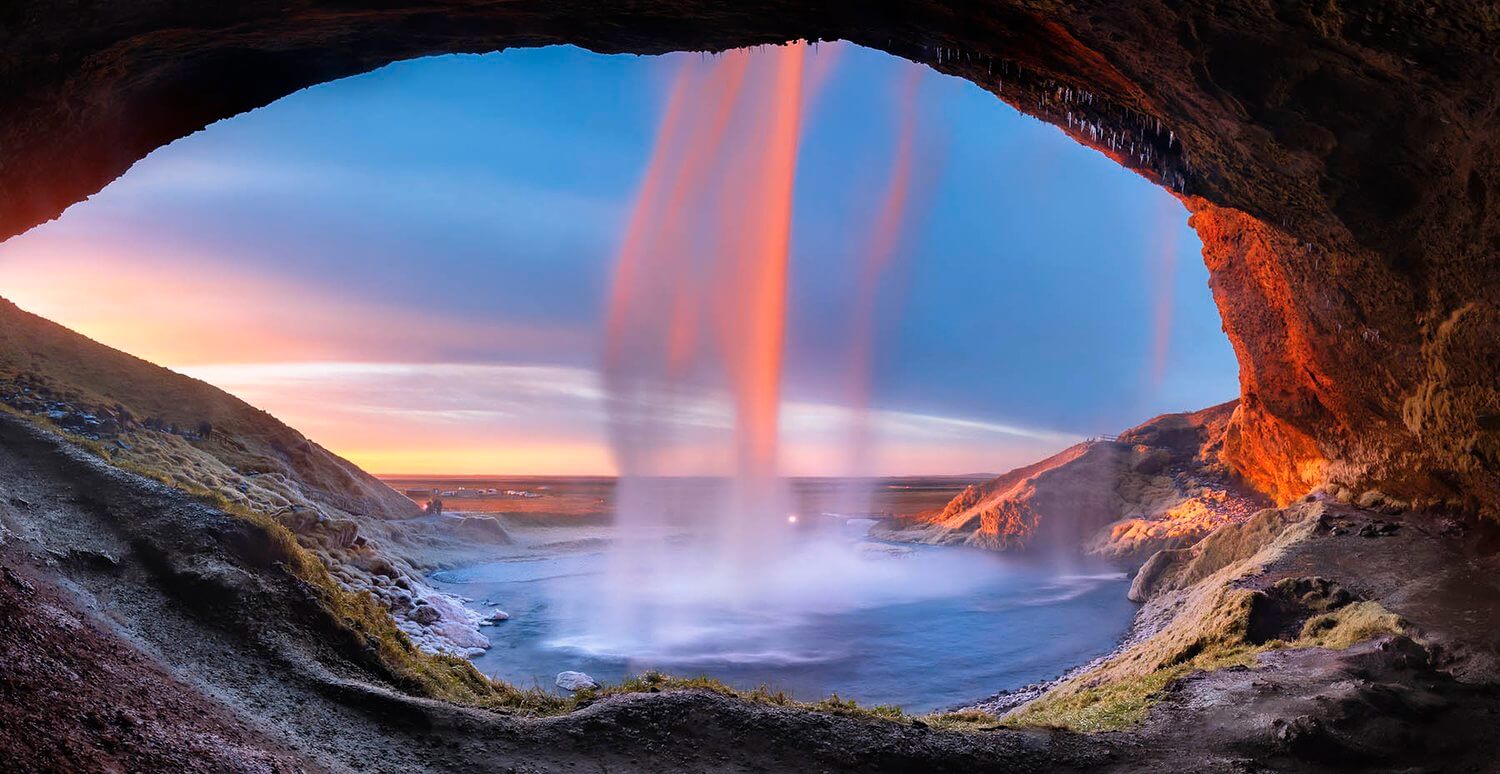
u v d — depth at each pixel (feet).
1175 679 38.14
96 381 90.22
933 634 69.51
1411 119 32.45
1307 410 68.49
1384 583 48.52
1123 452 124.77
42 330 94.38
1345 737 30.27
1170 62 31.65
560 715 29.84
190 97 33.27
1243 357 80.43
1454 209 36.83
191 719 22.71
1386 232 40.93
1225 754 29.53
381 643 34.88
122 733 19.65
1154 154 41.14
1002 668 58.85
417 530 112.68
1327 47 29.04
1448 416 48.44
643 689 32.96
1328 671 36.70
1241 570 56.29
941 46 35.55
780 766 27.09
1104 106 37.99
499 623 72.23
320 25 30.50
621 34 34.19
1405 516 58.90
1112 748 30.07
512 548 120.88
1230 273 71.46
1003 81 38.47
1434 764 28.96
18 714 18.12
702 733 28.71
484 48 34.96
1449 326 43.14
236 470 86.63
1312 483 75.05
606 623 72.59
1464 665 37.24
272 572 35.27
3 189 30.45
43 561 30.78
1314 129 33.81
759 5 31.65
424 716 28.14
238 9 28.09
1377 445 61.16
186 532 35.58
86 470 38.81
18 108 27.89
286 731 25.30
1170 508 109.50
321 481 104.01
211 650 29.76
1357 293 48.83
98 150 32.32
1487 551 50.93
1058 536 115.03
